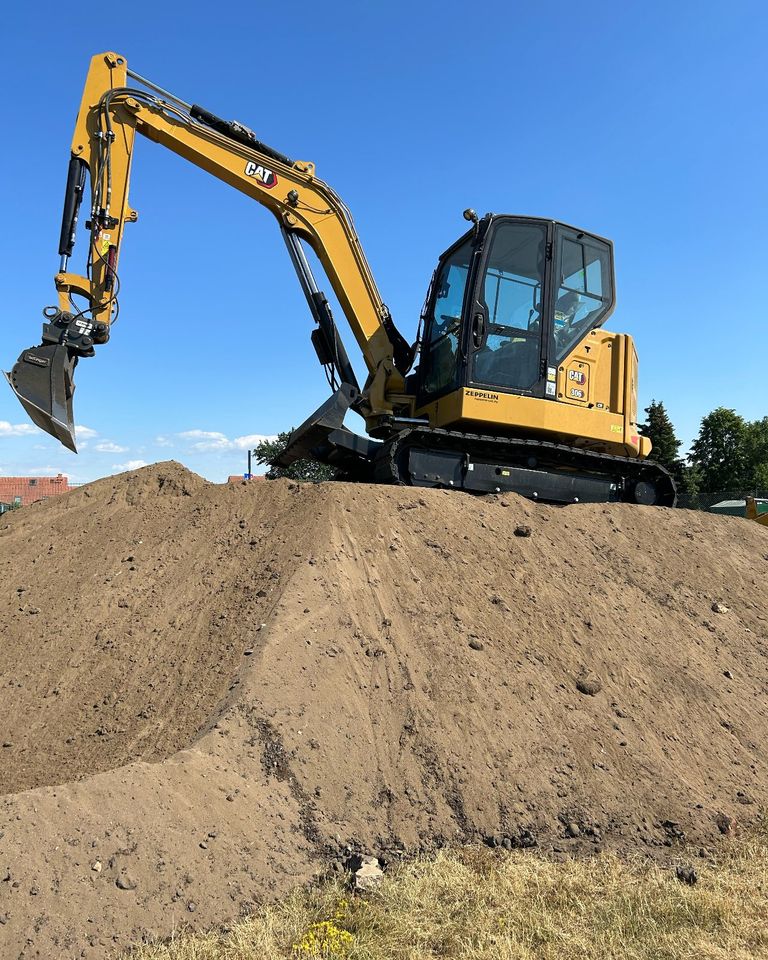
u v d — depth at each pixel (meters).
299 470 25.33
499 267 8.86
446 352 9.30
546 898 3.97
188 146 8.86
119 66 8.50
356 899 3.85
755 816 5.17
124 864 3.58
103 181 8.24
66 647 5.82
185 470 8.16
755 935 3.72
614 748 5.34
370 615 5.73
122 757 4.62
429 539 6.85
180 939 3.41
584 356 9.28
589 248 9.52
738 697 6.34
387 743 4.85
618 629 6.64
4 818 3.60
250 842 3.95
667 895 4.05
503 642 5.99
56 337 7.66
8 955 3.12
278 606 5.43
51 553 7.21
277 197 9.36
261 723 4.56
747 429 47.62
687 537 8.60
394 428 9.23
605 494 9.69
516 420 8.69
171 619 5.89
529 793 4.81
